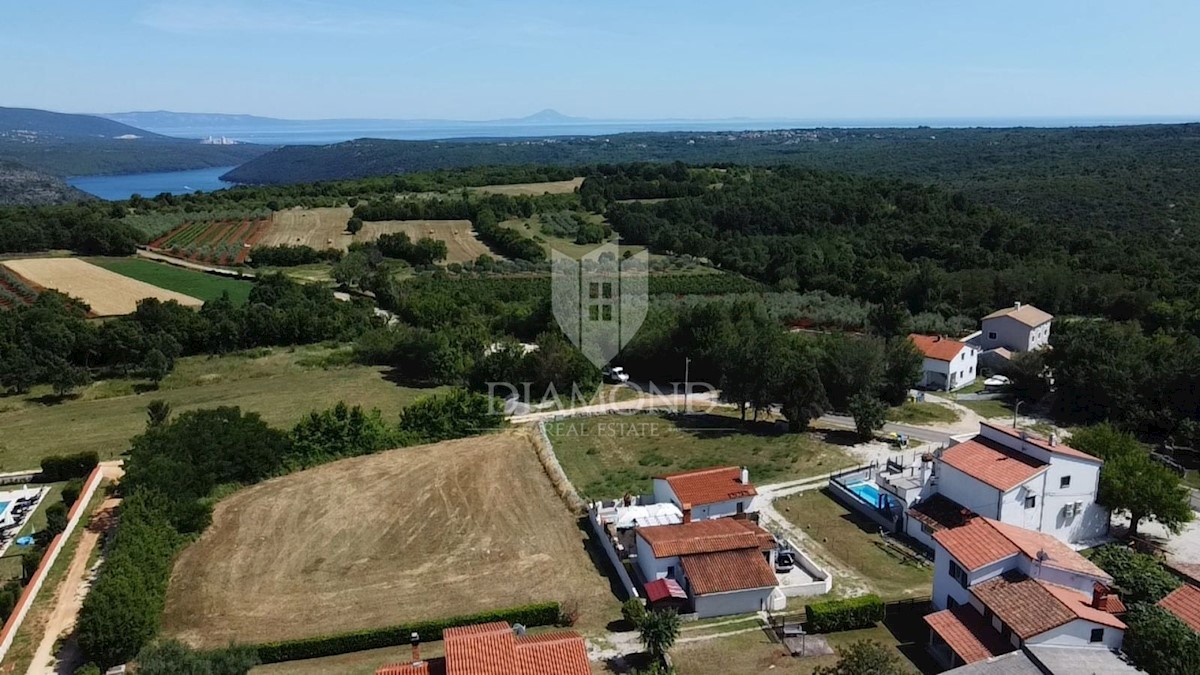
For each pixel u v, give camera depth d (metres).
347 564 44.78
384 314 114.81
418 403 65.94
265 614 39.72
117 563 38.75
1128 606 34.91
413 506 52.38
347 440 61.41
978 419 69.94
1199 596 34.25
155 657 31.02
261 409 73.19
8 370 76.62
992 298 111.81
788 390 66.69
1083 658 30.88
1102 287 106.62
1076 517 45.94
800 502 52.56
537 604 38.88
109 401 76.19
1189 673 29.27
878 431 66.75
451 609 40.09
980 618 34.53
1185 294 104.06
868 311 107.56
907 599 39.84
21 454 61.25
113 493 53.69
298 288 114.94
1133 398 65.88
